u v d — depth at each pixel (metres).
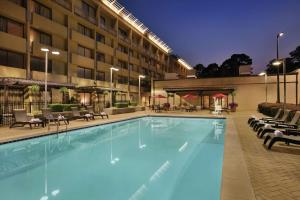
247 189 4.23
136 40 53.28
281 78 33.25
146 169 7.21
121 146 10.79
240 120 19.14
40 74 25.20
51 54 26.84
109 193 5.41
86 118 18.52
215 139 12.46
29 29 24.02
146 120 22.22
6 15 21.81
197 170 6.97
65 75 29.23
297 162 6.36
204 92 34.31
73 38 30.50
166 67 69.56
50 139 12.13
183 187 5.63
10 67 22.02
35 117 15.55
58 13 28.88
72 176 6.68
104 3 38.53
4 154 9.30
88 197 5.23
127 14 45.56
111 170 7.16
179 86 38.81
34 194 5.41
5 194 5.41
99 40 38.69
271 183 4.78
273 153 7.41
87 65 33.44
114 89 34.22
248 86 34.94
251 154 7.27
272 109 20.02
